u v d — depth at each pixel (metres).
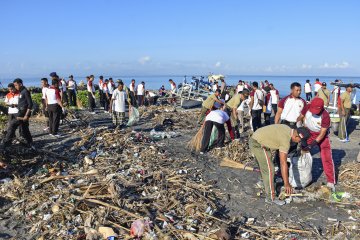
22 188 6.77
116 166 8.15
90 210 5.81
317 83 25.14
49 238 5.24
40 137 11.44
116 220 5.57
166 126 14.41
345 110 12.01
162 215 5.71
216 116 10.02
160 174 7.52
